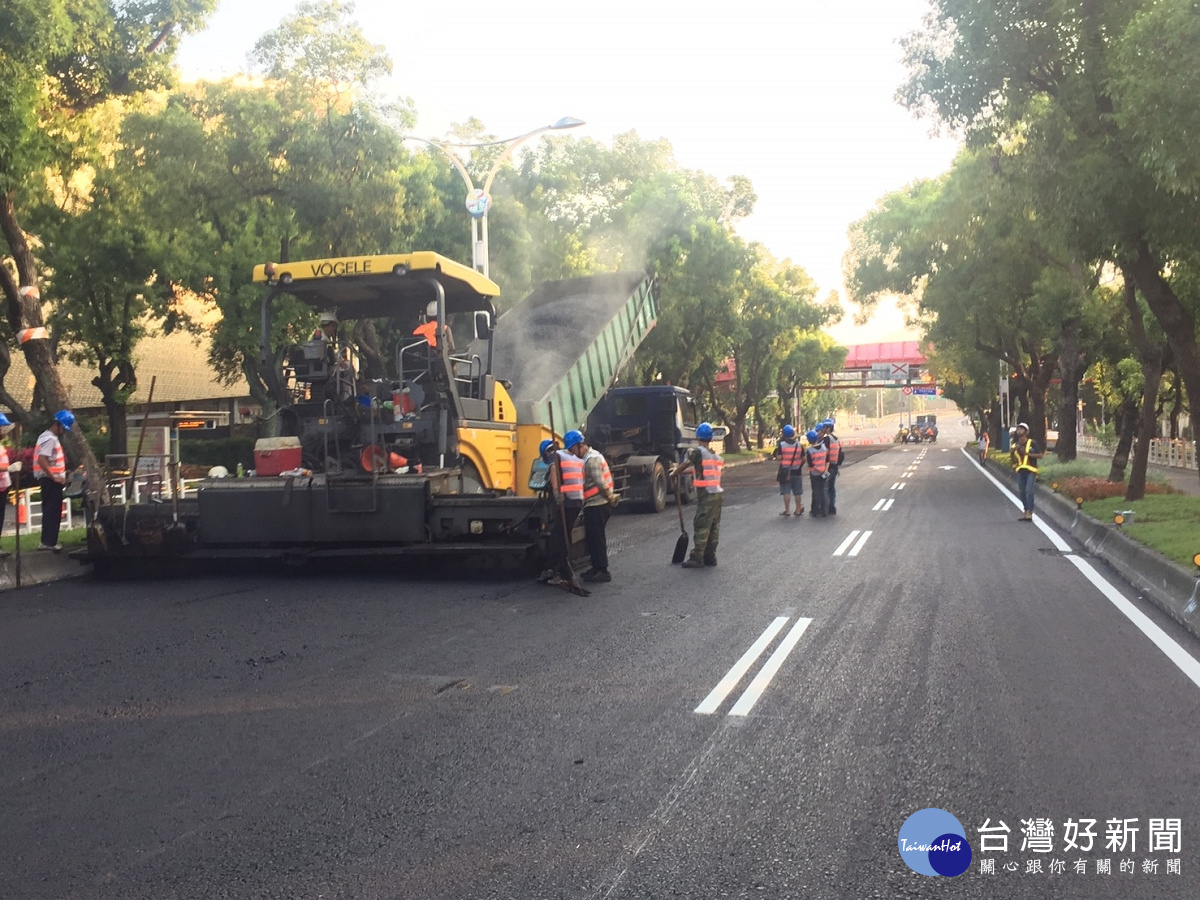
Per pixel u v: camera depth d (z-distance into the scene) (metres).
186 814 4.62
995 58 12.12
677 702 6.37
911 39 13.06
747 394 59.56
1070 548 14.14
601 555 11.52
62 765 5.33
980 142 13.11
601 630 8.70
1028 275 25.33
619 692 6.62
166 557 12.19
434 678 7.08
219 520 11.84
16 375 33.56
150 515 12.16
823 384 83.94
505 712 6.20
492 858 4.10
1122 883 3.85
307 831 4.41
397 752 5.46
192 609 9.97
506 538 11.53
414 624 9.05
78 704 6.51
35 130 13.12
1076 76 11.66
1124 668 7.07
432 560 12.69
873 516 19.75
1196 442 13.12
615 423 23.31
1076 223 12.30
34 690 6.88
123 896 3.82
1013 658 7.43
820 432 20.16
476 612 9.63
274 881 3.93
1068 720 5.84
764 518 19.83
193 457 34.41
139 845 4.29
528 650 7.94
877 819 4.45
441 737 5.72
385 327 17.16
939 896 3.75
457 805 4.68
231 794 4.87
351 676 7.17
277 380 12.39
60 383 14.50
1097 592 10.34
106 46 14.91
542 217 31.95
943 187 26.45
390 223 20.97
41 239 22.84
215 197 20.83
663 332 37.69
